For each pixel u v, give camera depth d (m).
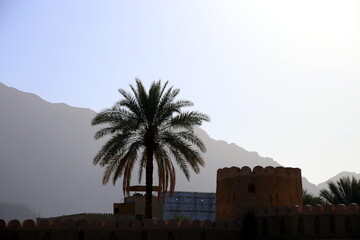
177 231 39.34
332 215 36.03
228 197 42.34
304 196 59.31
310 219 36.59
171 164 41.22
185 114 40.22
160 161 39.88
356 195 53.44
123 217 57.97
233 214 41.38
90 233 37.66
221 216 43.03
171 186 40.94
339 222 35.75
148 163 40.31
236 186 41.75
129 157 39.22
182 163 40.50
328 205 36.34
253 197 40.97
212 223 40.16
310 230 36.44
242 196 41.22
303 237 36.56
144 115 40.06
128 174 39.84
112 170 40.53
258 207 40.34
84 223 37.69
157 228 39.03
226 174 43.03
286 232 37.50
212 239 39.78
